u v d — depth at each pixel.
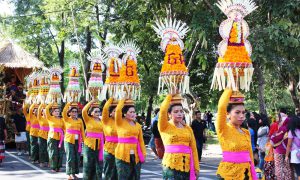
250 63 5.37
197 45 13.82
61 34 23.55
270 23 12.94
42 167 13.00
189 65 14.22
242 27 5.42
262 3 12.75
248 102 32.19
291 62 13.37
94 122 9.37
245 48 5.41
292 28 11.92
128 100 8.07
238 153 5.43
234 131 5.49
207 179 11.08
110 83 8.35
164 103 6.28
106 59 9.49
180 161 6.17
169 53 6.47
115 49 8.36
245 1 5.48
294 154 9.11
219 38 13.12
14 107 19.11
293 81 15.90
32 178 10.96
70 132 10.51
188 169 6.22
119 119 7.86
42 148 13.09
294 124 9.10
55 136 11.95
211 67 17.14
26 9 26.94
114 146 8.43
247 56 5.38
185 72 6.43
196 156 6.42
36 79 14.49
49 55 31.67
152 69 20.33
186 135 6.28
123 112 8.00
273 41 11.89
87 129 9.38
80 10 22.66
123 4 16.66
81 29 22.91
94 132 9.32
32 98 14.52
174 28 6.58
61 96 12.32
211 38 13.09
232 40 5.38
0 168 12.77
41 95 13.41
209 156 17.56
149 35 16.47
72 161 10.45
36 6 26.77
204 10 13.40
